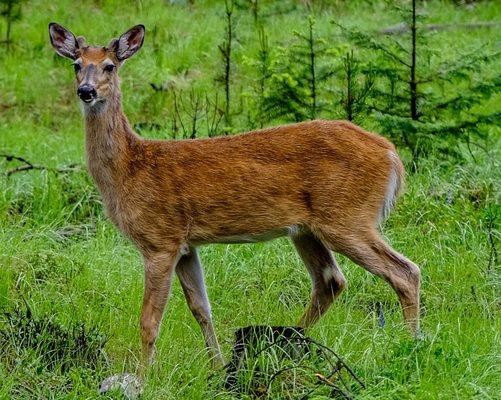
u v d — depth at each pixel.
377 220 10.92
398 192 11.07
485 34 22.42
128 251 13.12
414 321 10.62
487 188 14.25
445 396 9.05
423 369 9.59
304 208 10.88
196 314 10.84
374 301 12.09
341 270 12.36
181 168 10.84
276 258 12.81
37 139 17.61
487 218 13.30
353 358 10.17
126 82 19.94
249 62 16.14
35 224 13.95
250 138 11.01
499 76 14.77
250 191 10.81
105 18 22.92
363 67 14.94
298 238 11.27
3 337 10.20
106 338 10.43
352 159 10.81
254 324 11.38
